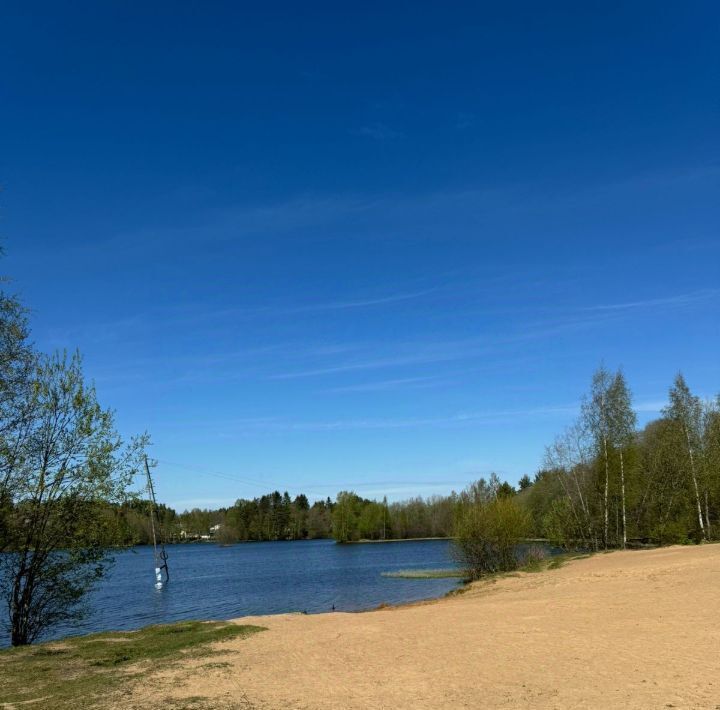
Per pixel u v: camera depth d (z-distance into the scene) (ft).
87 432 72.18
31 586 70.44
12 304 70.03
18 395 70.03
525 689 37.45
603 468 174.50
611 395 174.91
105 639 66.44
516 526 149.48
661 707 31.55
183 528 549.54
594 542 176.76
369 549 382.83
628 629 54.90
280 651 55.77
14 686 44.93
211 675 46.37
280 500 576.20
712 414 188.75
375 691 39.45
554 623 62.08
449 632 61.87
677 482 178.81
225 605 142.72
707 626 52.65
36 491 69.82
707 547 133.59
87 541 72.38
